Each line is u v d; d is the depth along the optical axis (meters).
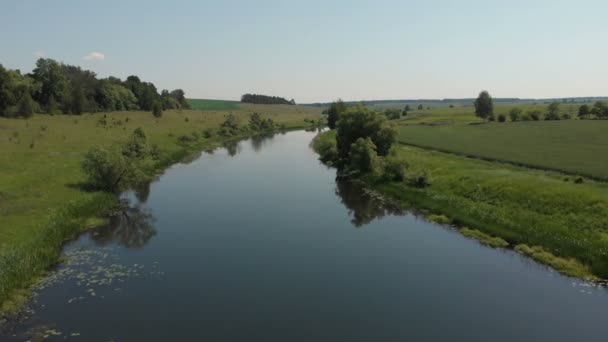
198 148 77.88
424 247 28.75
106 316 19.11
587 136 73.38
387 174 48.47
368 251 27.95
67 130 69.38
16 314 18.92
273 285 22.77
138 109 130.38
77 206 33.16
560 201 31.66
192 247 28.22
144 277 23.42
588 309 20.30
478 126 99.56
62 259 25.33
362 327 18.77
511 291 22.19
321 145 80.19
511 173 41.81
